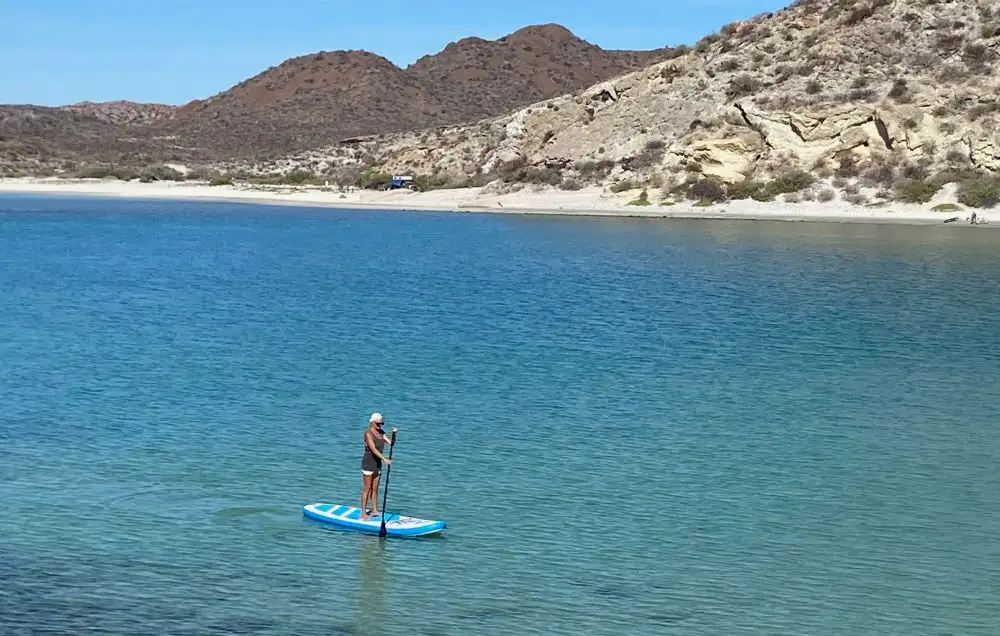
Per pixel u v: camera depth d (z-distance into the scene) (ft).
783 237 262.88
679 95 392.47
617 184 365.40
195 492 78.74
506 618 60.54
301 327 145.38
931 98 331.77
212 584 63.98
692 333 141.28
